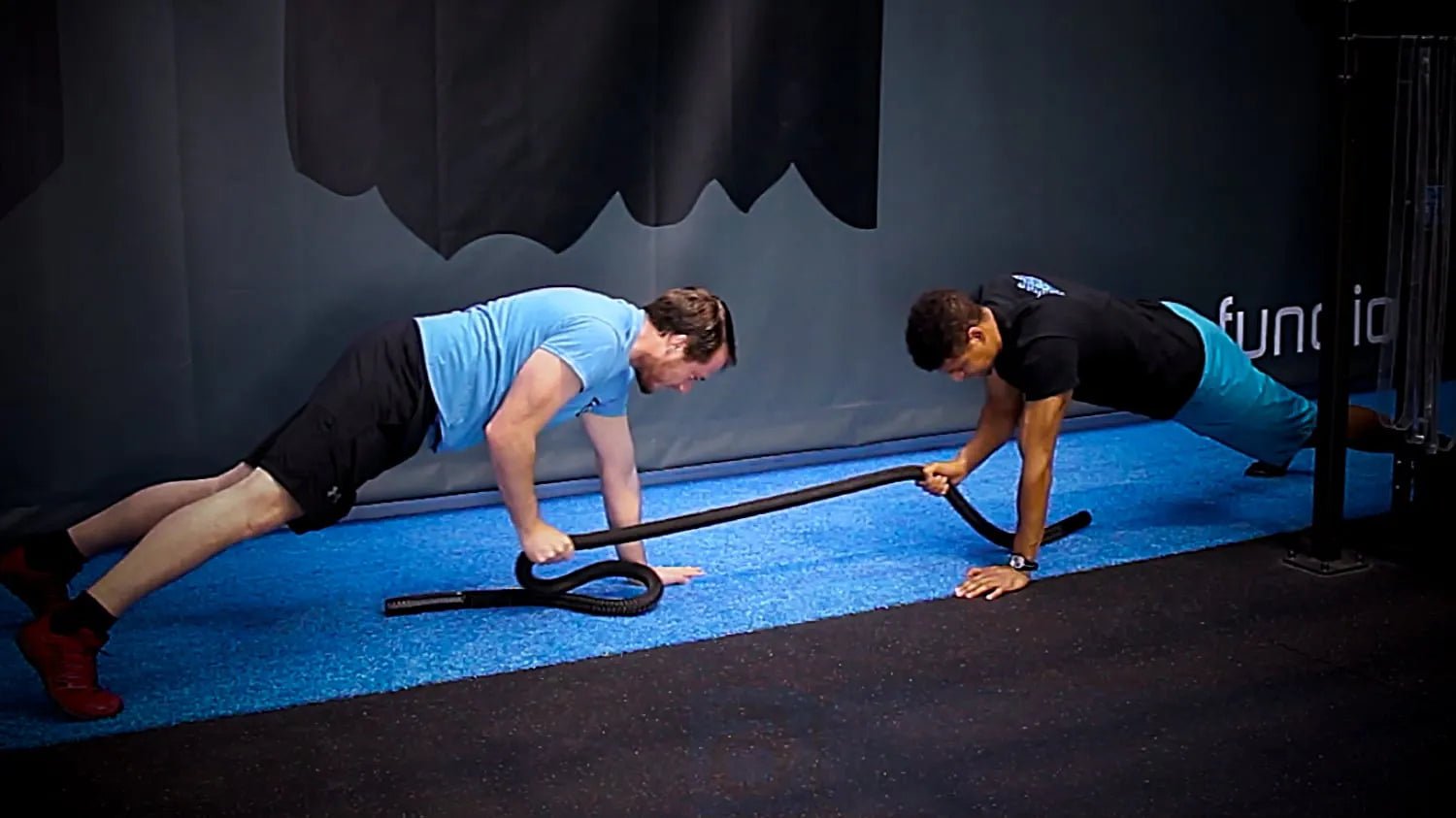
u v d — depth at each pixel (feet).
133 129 11.50
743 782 7.73
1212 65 16.78
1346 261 10.98
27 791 7.54
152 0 11.39
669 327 9.49
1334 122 10.82
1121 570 11.48
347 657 9.55
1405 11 10.89
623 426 10.33
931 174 15.15
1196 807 7.44
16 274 11.32
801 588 11.05
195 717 8.53
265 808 7.38
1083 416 16.87
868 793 7.61
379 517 13.08
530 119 12.91
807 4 14.05
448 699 8.84
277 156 12.02
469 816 7.32
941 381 15.81
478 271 12.98
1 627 10.16
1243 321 17.71
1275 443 12.82
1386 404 17.31
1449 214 12.00
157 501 9.56
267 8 11.78
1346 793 7.61
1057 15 15.58
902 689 9.04
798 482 14.51
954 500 11.54
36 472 11.65
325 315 12.45
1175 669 9.39
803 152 14.33
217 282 12.01
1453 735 8.37
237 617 10.33
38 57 11.10
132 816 7.28
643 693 8.96
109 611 8.54
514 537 12.57
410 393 9.29
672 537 12.42
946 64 14.99
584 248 13.38
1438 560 11.69
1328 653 9.68
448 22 12.41
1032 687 9.06
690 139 13.69
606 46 13.11
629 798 7.54
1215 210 17.19
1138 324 11.45
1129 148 16.38
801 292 14.66
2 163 11.13
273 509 8.90
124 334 11.76
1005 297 11.09
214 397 12.17
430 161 12.59
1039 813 7.38
